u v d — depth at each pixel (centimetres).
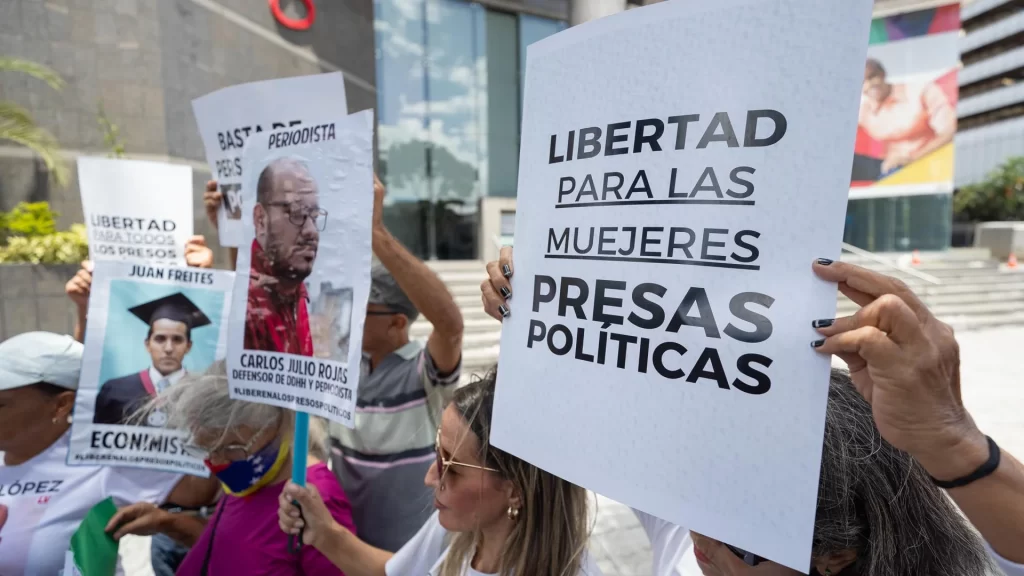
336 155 118
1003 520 50
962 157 3331
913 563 60
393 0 1021
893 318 50
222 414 120
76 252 518
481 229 1120
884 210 1244
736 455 60
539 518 94
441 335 158
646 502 65
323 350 118
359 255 114
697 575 92
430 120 1088
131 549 272
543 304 78
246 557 124
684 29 65
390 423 168
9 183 580
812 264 56
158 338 160
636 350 68
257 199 131
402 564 120
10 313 479
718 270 62
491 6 1107
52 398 146
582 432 72
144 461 150
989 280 1112
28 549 141
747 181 60
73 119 593
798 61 58
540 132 80
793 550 56
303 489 119
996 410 486
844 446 62
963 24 3225
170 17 622
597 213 72
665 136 66
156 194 180
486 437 96
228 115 144
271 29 729
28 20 572
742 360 60
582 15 450
